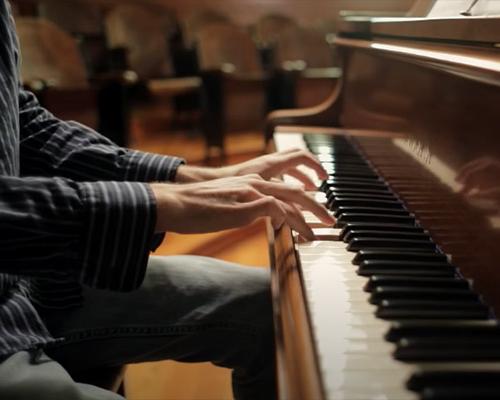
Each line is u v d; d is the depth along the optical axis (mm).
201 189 661
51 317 855
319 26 4676
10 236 561
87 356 864
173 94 4156
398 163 975
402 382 452
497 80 553
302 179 995
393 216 841
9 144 736
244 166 962
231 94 4031
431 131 836
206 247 2580
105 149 962
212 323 897
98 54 3748
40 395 637
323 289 611
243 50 4332
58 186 590
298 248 731
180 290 912
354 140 1330
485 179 636
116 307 875
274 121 1550
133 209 596
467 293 597
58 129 970
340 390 443
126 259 604
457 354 474
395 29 1101
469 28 740
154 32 4227
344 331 526
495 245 590
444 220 738
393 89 1063
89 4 4277
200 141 4469
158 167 957
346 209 850
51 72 2943
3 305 729
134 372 1688
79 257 594
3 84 748
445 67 702
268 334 914
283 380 466
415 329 508
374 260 672
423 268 671
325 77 4004
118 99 3041
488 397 417
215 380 1647
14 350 686
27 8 3695
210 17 4766
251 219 668
